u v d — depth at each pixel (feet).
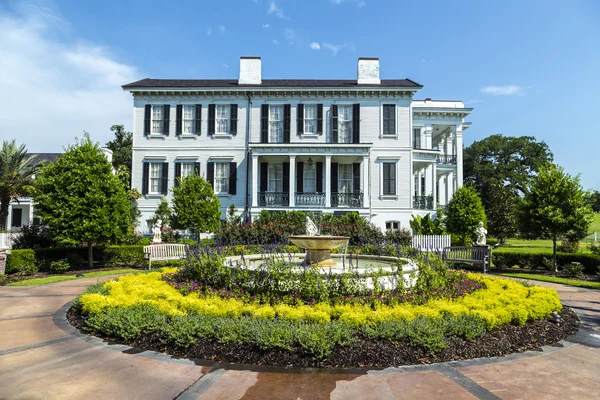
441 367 16.29
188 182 67.21
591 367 16.72
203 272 27.86
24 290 35.63
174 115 83.51
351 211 76.48
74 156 50.08
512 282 30.71
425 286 25.11
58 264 47.16
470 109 94.58
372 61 85.92
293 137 82.89
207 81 90.48
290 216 71.41
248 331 17.56
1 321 23.95
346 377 15.16
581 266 46.62
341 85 82.43
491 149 178.70
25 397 13.52
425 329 17.72
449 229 77.41
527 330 20.94
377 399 13.38
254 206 76.79
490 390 14.21
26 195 85.61
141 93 83.35
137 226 80.02
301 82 88.02
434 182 85.71
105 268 51.88
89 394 13.75
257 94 83.20
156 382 14.73
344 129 82.99
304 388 14.17
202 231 66.28
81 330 21.67
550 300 24.54
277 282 23.57
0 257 43.39
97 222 48.24
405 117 82.74
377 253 47.88
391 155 82.28
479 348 18.15
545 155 178.70
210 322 18.66
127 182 93.81
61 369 16.06
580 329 22.88
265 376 15.21
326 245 30.35
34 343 19.44
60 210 47.57
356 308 20.81
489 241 97.09
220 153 83.05
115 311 21.24
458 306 21.07
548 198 50.11
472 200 76.07
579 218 48.03
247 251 49.49
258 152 77.97
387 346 17.29
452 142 101.45
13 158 84.23
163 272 34.50
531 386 14.62
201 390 14.03
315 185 82.69
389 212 81.35
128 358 17.25
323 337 16.75
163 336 18.69
